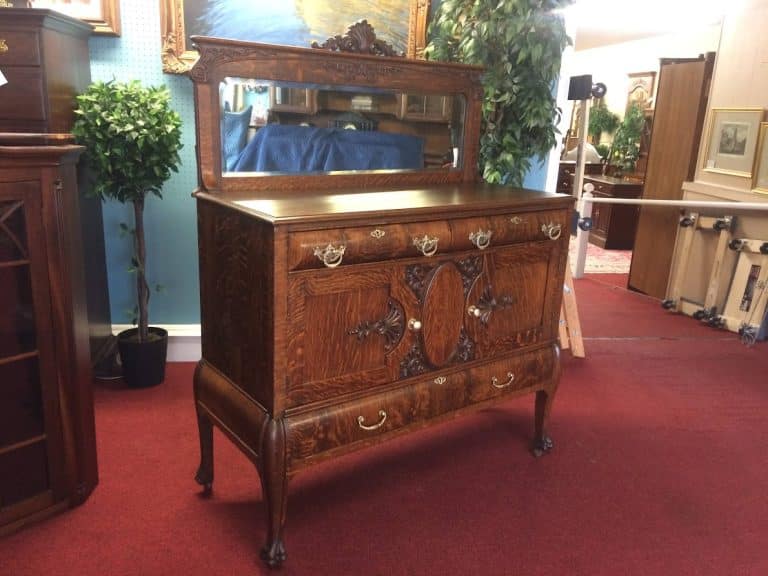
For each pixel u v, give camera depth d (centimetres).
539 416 224
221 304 172
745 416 262
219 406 177
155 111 226
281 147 195
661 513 194
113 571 161
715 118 381
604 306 412
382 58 206
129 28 250
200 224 178
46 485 180
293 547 173
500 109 258
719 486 210
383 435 177
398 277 169
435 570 166
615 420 255
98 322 265
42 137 161
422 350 181
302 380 158
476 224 181
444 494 201
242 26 252
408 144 222
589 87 336
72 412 180
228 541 174
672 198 416
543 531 184
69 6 242
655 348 338
